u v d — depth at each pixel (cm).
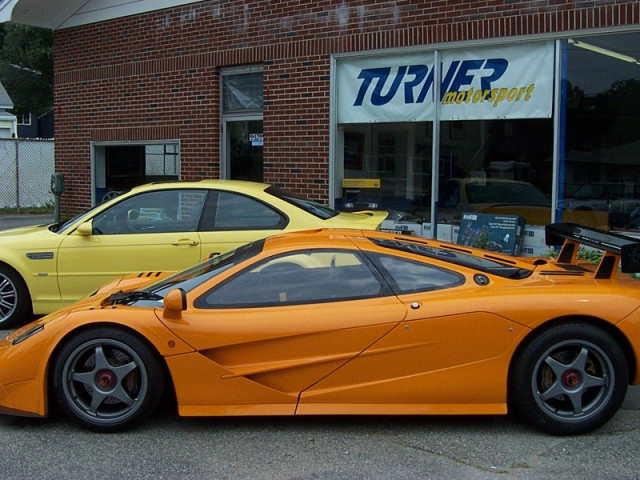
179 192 684
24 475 375
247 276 441
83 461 392
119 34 1175
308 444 412
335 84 958
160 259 662
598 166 793
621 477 364
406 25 890
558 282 439
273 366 421
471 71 859
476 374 414
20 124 4066
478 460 387
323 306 426
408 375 418
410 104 908
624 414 458
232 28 1041
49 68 3553
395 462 385
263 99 1027
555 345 410
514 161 842
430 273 439
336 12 943
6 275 673
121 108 1185
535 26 801
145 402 425
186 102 1104
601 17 759
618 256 438
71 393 428
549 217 821
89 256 667
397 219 928
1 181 2212
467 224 869
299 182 994
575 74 793
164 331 420
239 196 674
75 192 1267
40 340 425
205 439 421
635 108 764
